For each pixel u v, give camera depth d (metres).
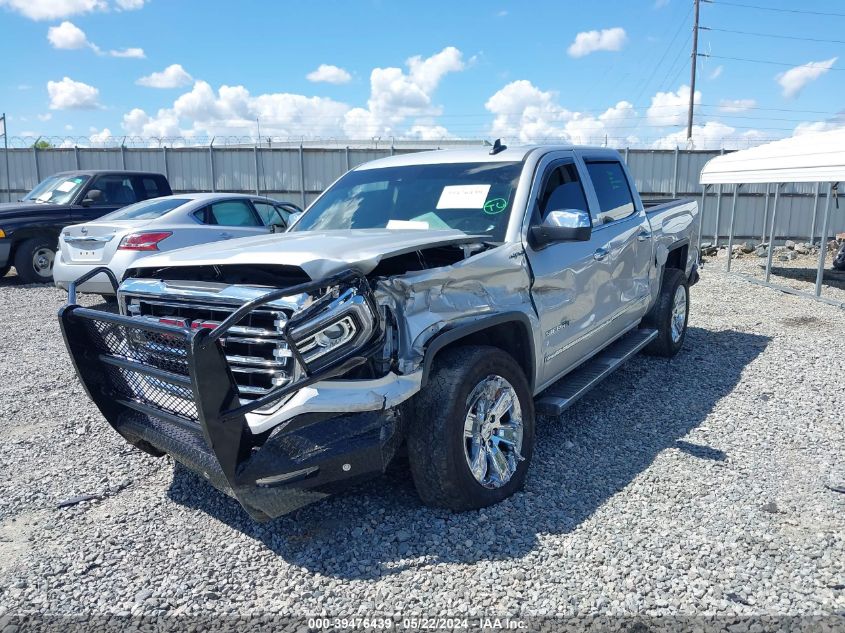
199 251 3.54
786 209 20.56
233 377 2.82
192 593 2.93
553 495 3.73
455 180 4.56
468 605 2.79
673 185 21.19
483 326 3.53
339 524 3.45
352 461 3.04
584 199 4.98
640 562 3.06
